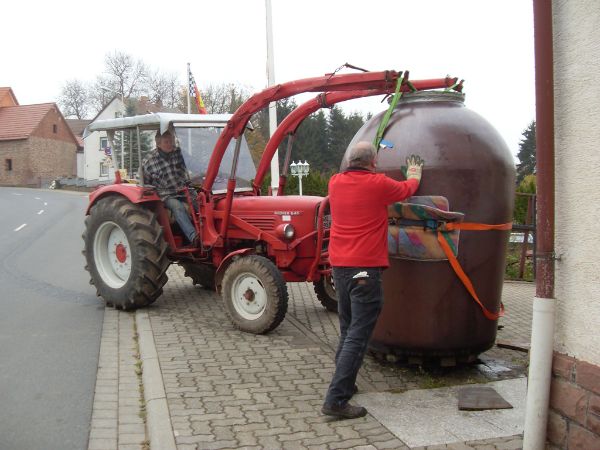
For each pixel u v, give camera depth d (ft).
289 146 23.59
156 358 18.03
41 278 34.06
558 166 11.09
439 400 14.76
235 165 22.77
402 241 15.76
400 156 15.74
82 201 118.62
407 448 12.18
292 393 15.26
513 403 14.51
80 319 23.93
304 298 27.53
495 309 16.47
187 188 24.49
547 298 11.12
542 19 11.01
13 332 22.03
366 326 13.79
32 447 13.01
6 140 200.23
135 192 24.94
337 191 14.11
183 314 23.94
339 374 13.61
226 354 18.57
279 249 22.00
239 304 21.45
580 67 10.60
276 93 20.70
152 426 13.25
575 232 10.77
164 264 24.56
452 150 15.40
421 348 16.11
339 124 159.43
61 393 16.05
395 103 16.49
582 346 10.69
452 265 15.52
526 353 18.69
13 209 95.71
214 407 14.34
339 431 13.01
